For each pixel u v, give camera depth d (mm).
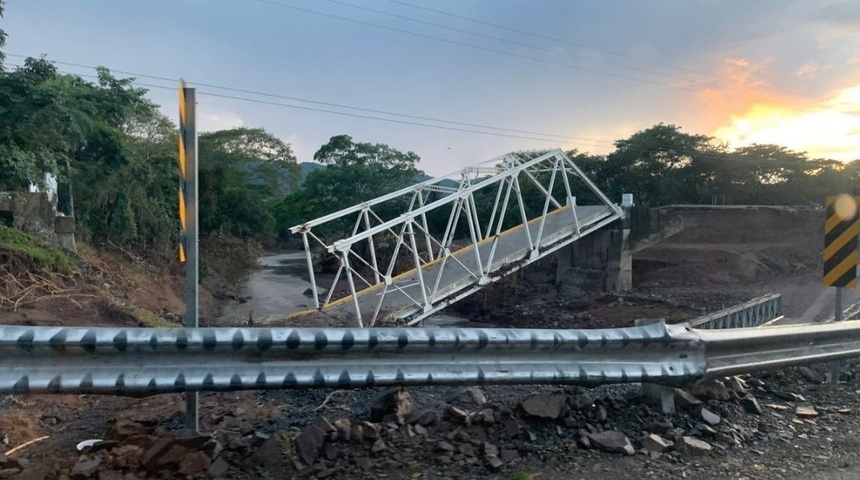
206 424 6711
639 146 59750
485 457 5730
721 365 7195
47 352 5148
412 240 25453
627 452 5922
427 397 7598
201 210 51281
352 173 74188
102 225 30844
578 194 59344
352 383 5727
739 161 58688
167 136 37031
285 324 21766
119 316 18281
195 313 5844
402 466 5547
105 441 5867
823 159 60188
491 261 27828
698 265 38312
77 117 25281
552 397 6559
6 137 22469
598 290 37094
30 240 20328
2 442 6305
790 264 39000
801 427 7000
